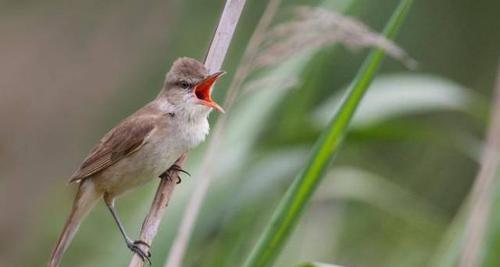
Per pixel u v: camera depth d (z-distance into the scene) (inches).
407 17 549.0
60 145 692.1
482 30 552.7
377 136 399.5
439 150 546.0
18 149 691.4
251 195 399.5
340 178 446.6
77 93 696.4
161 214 331.6
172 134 369.4
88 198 379.6
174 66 375.2
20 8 727.7
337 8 375.2
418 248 490.6
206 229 399.5
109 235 479.5
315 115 408.8
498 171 344.5
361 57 509.7
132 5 683.4
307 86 408.2
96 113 684.7
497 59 548.4
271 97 393.7
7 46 722.8
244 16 514.9
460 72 549.6
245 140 389.1
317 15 301.3
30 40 725.3
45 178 686.5
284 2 427.5
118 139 372.5
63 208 557.6
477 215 334.3
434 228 498.0
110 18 694.5
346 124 307.0
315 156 308.3
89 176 379.6
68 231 374.6
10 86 705.6
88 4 705.6
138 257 318.0
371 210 501.4
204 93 371.6
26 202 676.7
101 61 693.9
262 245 308.8
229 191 396.5
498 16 551.8
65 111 698.8
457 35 551.8
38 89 712.4
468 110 398.0
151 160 369.7
